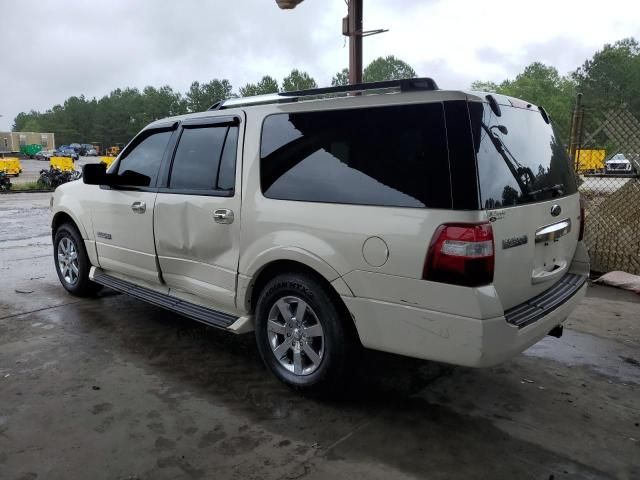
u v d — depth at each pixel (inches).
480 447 114.7
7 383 141.9
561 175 145.3
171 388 140.3
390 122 117.3
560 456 111.8
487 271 105.9
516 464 108.7
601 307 213.9
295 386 135.0
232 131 149.6
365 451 112.4
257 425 122.3
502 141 118.4
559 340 177.8
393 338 116.6
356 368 129.6
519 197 118.0
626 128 258.5
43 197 747.4
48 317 196.1
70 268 221.8
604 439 118.7
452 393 139.5
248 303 146.3
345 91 131.5
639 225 253.3
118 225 185.5
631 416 129.1
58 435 117.0
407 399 135.8
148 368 152.6
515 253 115.4
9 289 235.1
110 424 121.8
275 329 139.1
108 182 184.9
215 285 152.6
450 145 108.1
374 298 117.3
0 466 105.8
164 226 165.5
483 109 113.7
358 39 321.1
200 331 183.0
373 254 115.9
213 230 149.1
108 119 4753.9
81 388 139.6
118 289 187.5
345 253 120.2
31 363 154.9
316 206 126.2
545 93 3297.2
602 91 3307.1
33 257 307.6
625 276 246.4
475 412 129.8
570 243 147.6
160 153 172.9
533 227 122.3
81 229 204.8
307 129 131.7
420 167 111.6
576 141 275.7
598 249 265.9
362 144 121.2
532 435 119.8
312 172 129.1
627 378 150.3
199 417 125.5
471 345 107.0
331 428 121.4
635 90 3250.5
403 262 112.0
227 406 131.0
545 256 132.2
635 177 255.3
